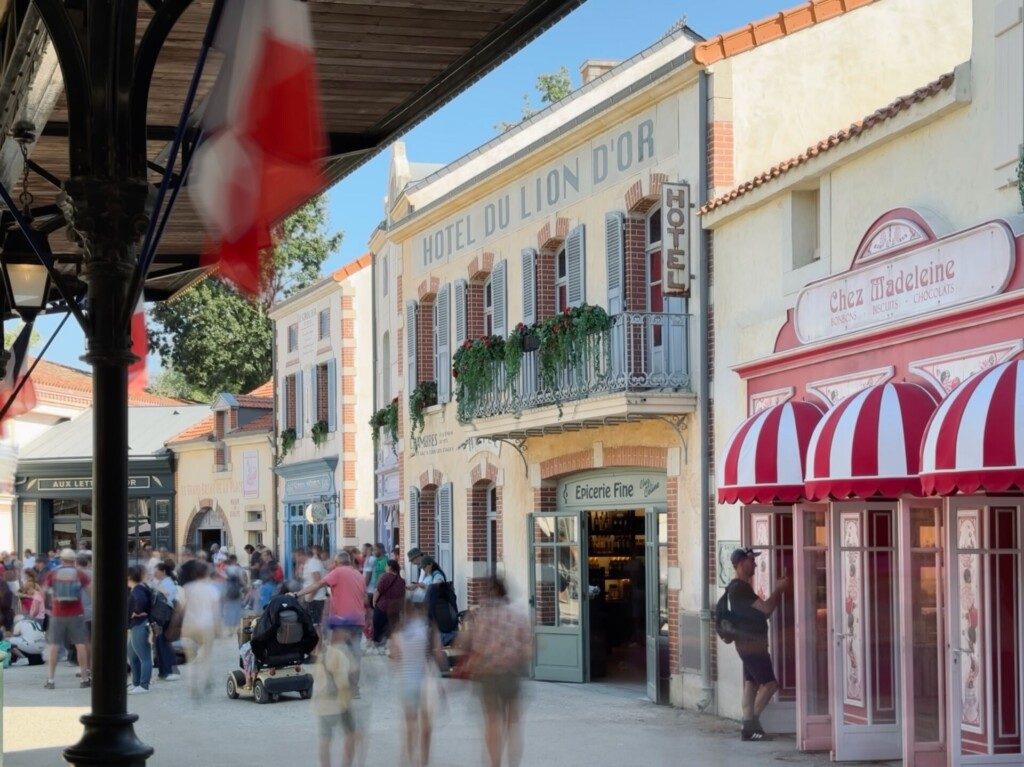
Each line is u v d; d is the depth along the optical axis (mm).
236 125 4781
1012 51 12008
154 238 5430
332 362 38656
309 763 13562
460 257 25797
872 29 18609
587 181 21047
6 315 10844
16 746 15305
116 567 5402
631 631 23234
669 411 17828
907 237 13344
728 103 17844
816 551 14438
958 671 11773
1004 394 10531
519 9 6996
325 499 39062
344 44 7410
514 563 23156
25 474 49625
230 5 4820
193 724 17203
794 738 15023
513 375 21219
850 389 14281
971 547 12375
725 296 17297
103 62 5371
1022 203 11695
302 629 19828
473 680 11641
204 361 59469
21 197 8109
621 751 14078
